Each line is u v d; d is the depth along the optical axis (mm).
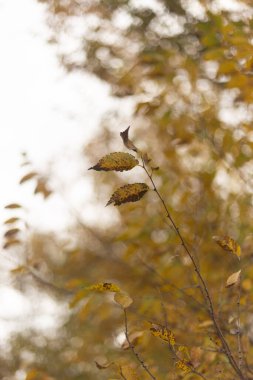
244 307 2467
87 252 3920
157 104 3150
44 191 3223
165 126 3230
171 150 3275
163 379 2303
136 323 2516
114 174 4043
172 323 2609
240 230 2943
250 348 2350
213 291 2633
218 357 2170
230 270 2801
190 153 3236
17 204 2926
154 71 3174
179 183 3182
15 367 4535
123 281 3480
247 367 2051
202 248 2850
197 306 2596
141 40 3396
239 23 2688
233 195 3080
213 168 3154
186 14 3277
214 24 2791
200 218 2994
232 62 2602
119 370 1766
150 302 2750
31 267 3039
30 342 4723
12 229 2928
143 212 3234
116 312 3408
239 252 1726
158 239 3111
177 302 2721
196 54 3297
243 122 3049
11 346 4695
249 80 2613
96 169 1580
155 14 3352
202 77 3207
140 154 1617
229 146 2990
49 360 4539
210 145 3182
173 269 2865
